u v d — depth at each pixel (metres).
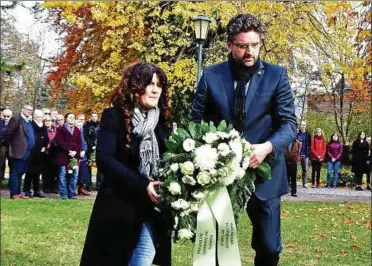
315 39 17.78
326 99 27.14
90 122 13.80
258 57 3.49
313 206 12.53
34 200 11.48
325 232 8.98
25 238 7.38
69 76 18.86
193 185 3.10
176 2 16.48
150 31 17.38
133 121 3.22
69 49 18.77
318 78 22.83
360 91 23.59
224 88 3.48
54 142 12.52
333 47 18.03
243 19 3.37
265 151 3.25
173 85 16.67
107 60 17.09
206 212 3.12
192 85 16.58
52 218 9.16
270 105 3.46
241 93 3.43
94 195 13.29
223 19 16.22
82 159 12.80
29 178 12.33
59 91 20.16
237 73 3.46
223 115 3.46
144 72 3.24
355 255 7.19
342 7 17.88
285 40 16.64
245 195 3.28
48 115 12.63
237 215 3.26
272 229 3.50
